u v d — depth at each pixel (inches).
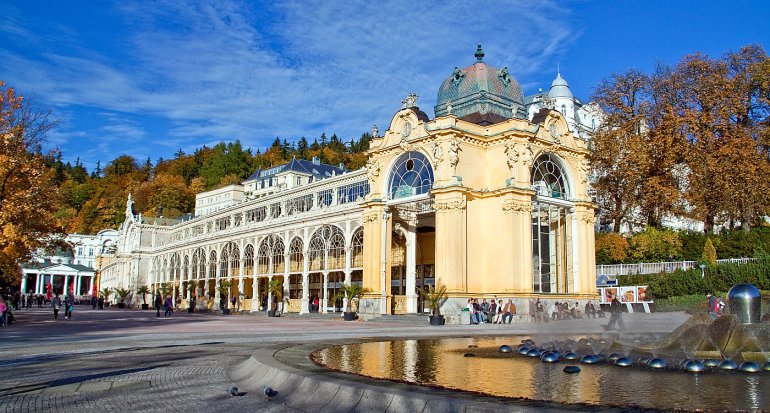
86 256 6058.1
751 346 538.3
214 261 3267.7
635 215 2354.8
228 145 6638.8
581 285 1852.9
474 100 1923.0
